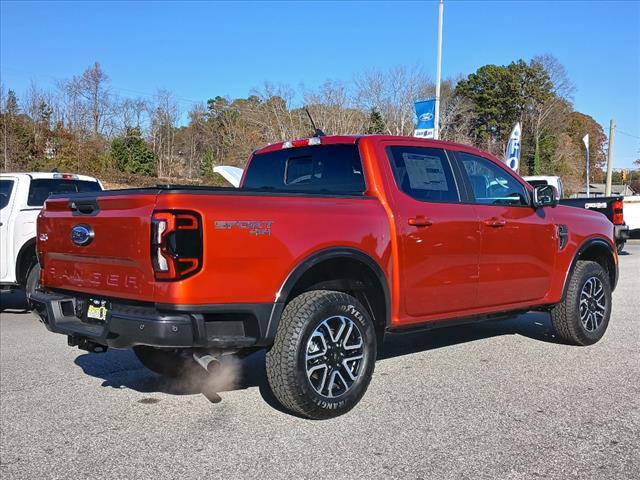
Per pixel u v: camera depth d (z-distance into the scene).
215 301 3.82
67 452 3.92
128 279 3.99
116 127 46.47
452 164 5.45
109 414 4.61
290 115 35.84
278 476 3.55
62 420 4.50
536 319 8.11
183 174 52.91
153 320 3.74
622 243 11.95
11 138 37.22
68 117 43.19
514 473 3.56
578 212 6.65
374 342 4.62
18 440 4.12
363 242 4.53
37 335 7.74
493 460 3.73
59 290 4.74
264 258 3.99
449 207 5.21
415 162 5.19
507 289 5.71
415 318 4.98
